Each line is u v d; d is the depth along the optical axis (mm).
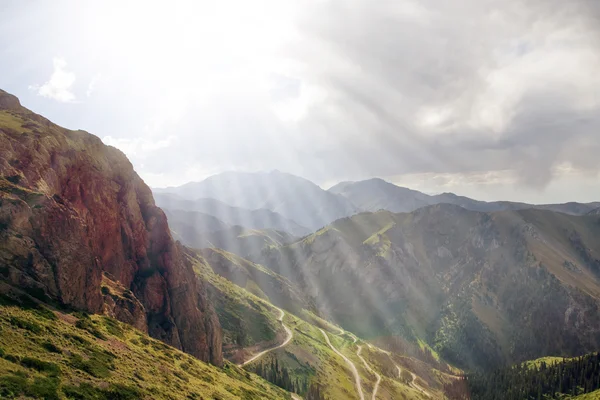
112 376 54281
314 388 182375
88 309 76000
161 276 125750
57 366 48375
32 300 61875
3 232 64375
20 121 102312
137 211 130875
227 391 84812
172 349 92750
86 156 115562
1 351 45188
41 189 82188
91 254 80188
